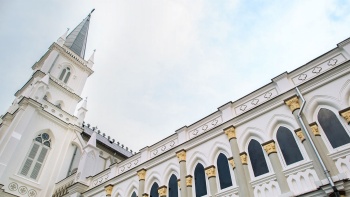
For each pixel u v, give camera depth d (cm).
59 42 3553
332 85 1141
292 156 1105
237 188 1183
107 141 3562
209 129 1506
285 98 1250
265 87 1391
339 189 882
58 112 2989
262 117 1291
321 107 1137
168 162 1576
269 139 1204
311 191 946
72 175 2386
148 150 1802
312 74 1249
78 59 3691
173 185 1476
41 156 2622
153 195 1538
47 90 3017
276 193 1056
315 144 1038
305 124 1114
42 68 3162
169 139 1720
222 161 1342
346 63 1130
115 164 1952
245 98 1448
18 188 2281
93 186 1975
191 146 1507
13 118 2648
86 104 3453
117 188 1759
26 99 2656
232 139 1321
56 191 2439
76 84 3462
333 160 976
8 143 2302
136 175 1709
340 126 1042
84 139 3222
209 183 1304
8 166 2266
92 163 2212
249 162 1230
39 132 2702
